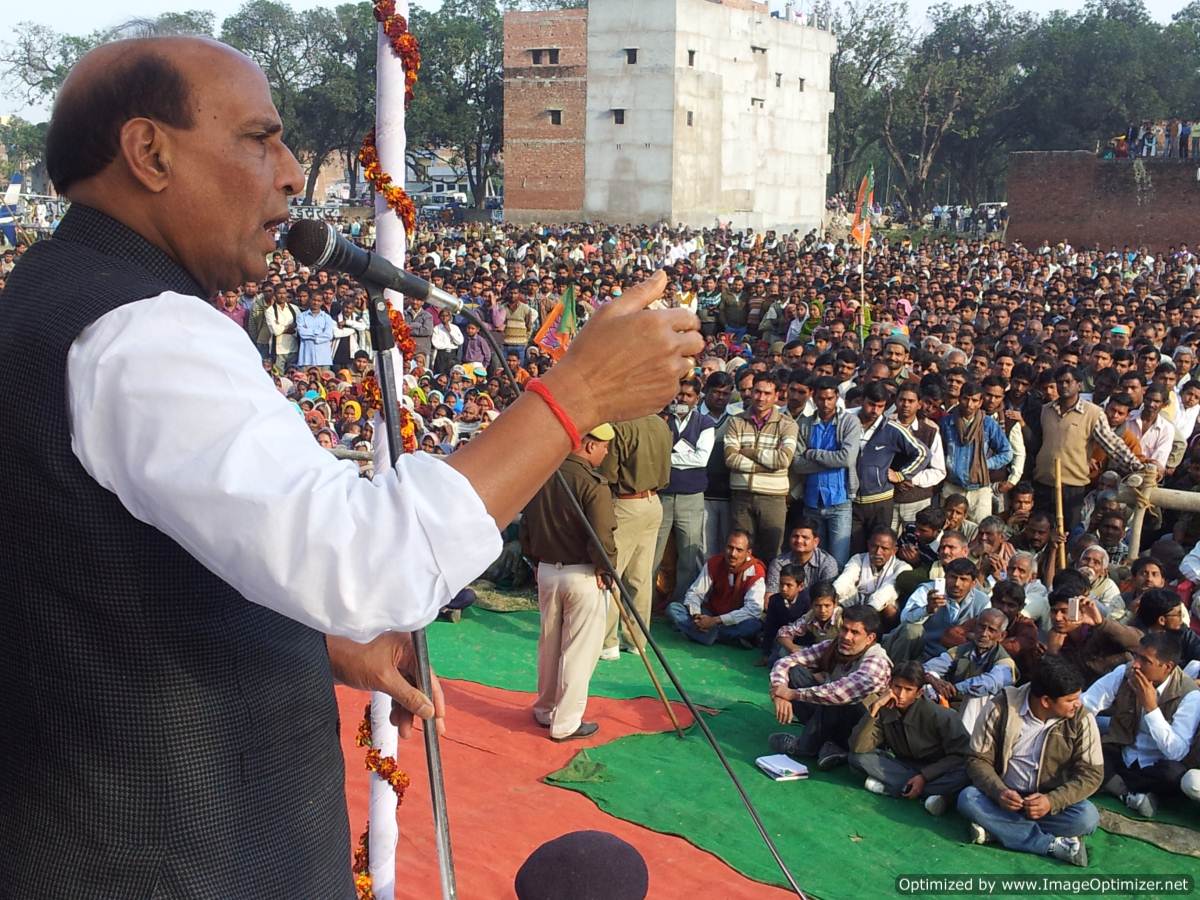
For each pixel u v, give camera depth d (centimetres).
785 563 813
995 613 662
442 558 130
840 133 6575
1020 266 3031
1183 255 3497
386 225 316
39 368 134
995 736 552
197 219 150
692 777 593
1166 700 581
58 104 150
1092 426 897
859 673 608
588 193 4966
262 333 1762
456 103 6256
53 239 150
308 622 129
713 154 5075
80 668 139
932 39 6412
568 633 618
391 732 307
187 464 124
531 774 582
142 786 141
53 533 135
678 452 850
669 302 2083
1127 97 5903
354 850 353
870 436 859
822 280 2472
